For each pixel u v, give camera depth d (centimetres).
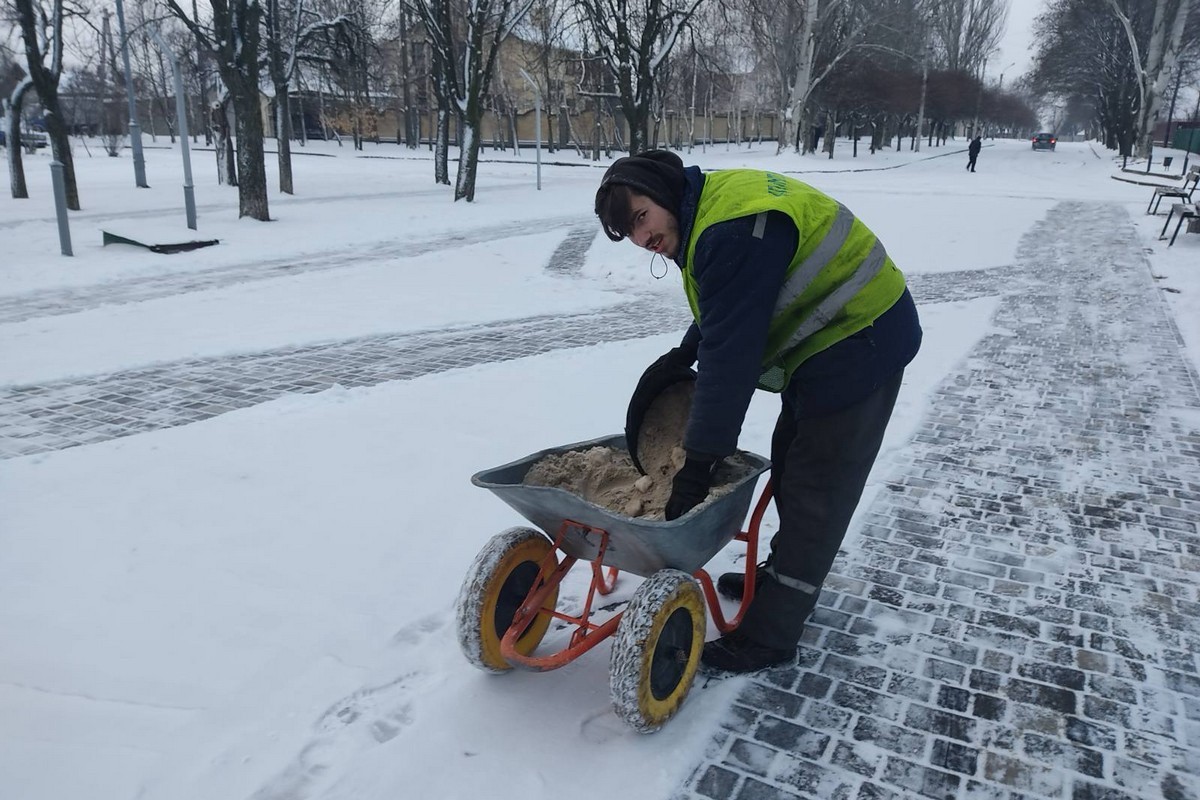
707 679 313
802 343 285
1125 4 4581
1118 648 332
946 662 323
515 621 288
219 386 673
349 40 2469
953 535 426
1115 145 6016
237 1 1598
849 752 275
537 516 290
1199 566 395
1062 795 256
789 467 298
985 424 585
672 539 259
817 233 268
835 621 352
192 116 6962
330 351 786
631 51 2241
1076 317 895
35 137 4981
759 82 5959
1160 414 604
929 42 6100
